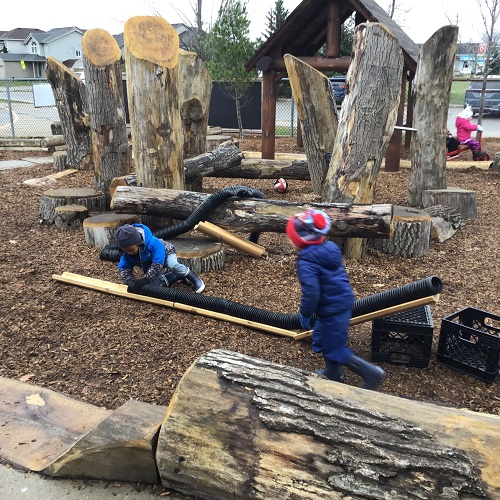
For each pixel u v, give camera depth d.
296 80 7.82
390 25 11.61
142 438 2.46
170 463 2.28
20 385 3.40
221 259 5.59
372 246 6.30
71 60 60.81
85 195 7.33
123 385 3.42
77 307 4.63
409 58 10.43
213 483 2.20
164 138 5.98
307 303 3.09
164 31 5.93
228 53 16.73
